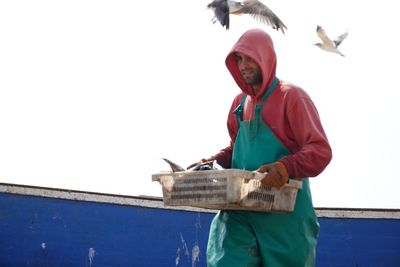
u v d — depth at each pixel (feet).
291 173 15.15
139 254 30.81
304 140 15.70
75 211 30.01
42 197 29.53
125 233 30.68
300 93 16.11
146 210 31.09
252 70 16.26
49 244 29.48
